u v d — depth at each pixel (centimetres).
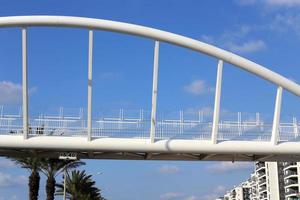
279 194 16488
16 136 3225
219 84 3472
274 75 3625
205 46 3594
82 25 3484
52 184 6050
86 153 3500
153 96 3362
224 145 3350
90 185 8588
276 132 3428
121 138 3306
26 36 3319
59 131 3284
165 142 3309
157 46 3516
